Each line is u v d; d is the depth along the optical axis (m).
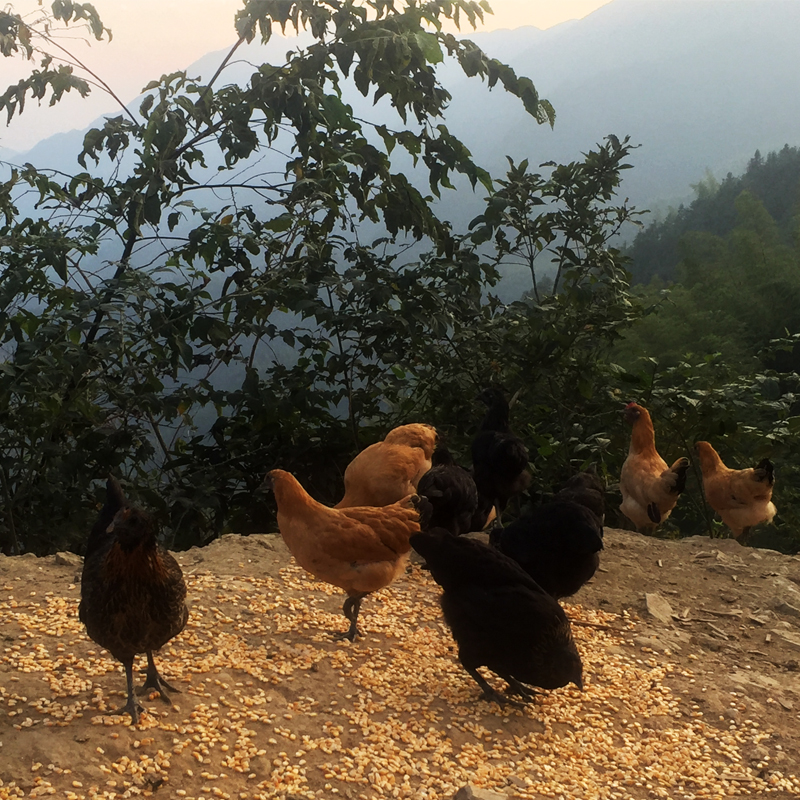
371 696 1.60
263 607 1.87
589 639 1.92
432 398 3.00
